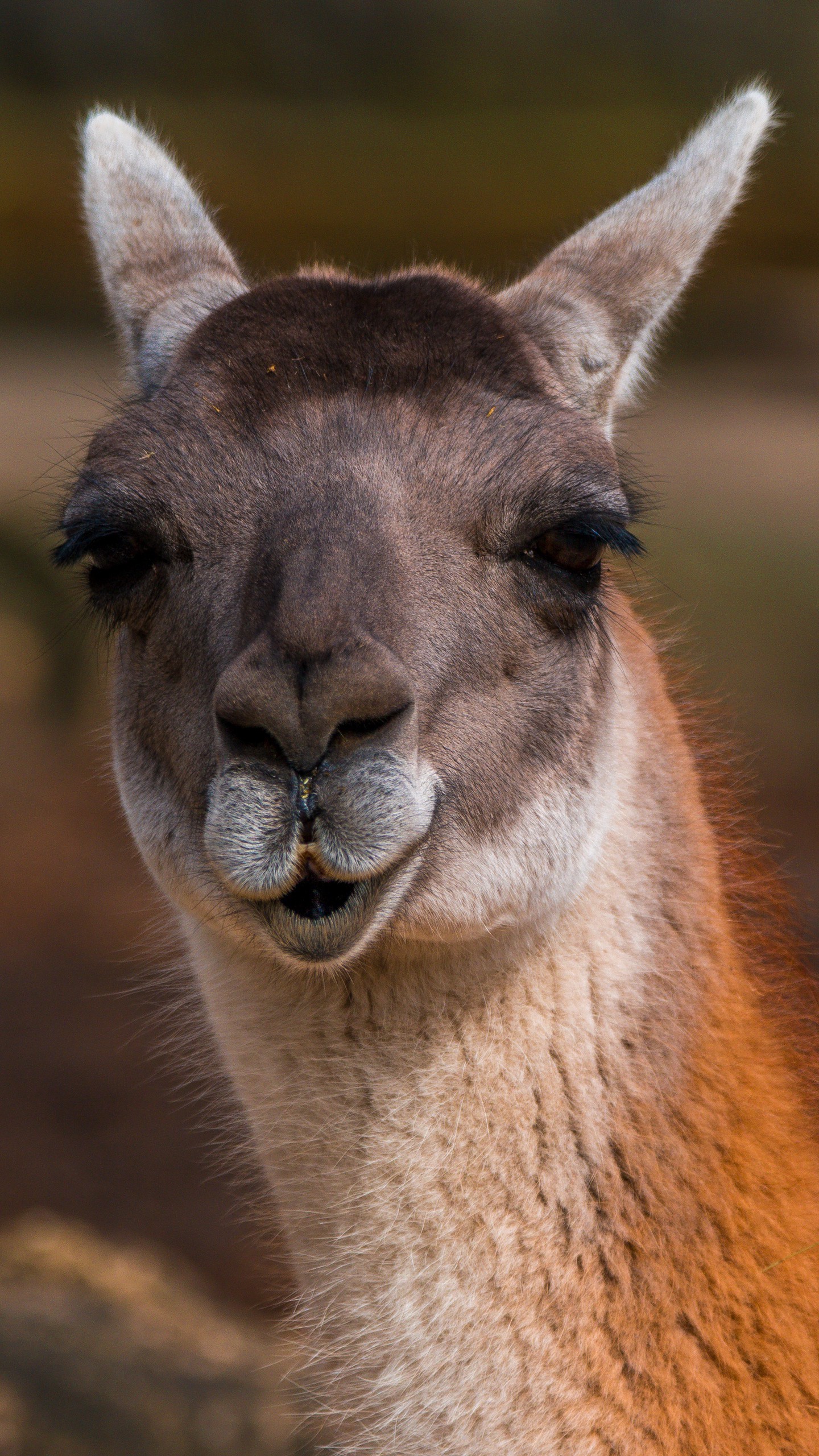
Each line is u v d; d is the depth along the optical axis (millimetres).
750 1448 12523
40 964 40188
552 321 15016
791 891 17281
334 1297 13594
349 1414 13484
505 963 13195
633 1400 12570
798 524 61031
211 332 14031
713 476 66250
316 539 12430
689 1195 12883
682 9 106750
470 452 13141
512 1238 12859
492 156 99312
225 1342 24703
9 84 107375
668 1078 13266
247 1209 20609
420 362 13555
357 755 11945
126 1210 30562
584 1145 12961
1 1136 32969
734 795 16078
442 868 12852
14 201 98438
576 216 87750
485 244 84312
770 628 53844
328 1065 13531
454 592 12906
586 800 13609
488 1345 12781
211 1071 16812
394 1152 13266
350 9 112438
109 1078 35438
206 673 13039
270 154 99250
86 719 54312
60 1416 22359
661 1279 12664
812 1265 13016
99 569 14203
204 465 13266
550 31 112000
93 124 17328
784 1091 13844
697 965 13812
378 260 80812
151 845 13852
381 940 13055
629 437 23625
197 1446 21953
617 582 16516
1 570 59000
